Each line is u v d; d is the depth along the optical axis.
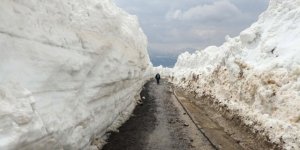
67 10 9.27
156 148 12.27
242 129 15.73
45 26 7.55
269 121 13.66
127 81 17.56
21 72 6.27
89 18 11.07
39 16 7.30
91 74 10.55
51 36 7.69
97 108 11.30
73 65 8.61
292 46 18.03
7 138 5.05
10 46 6.03
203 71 32.78
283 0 23.55
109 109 13.30
